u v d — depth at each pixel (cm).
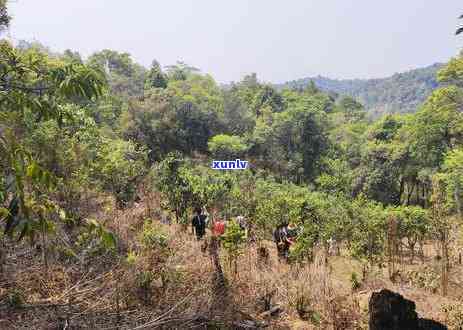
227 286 588
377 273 888
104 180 831
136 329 421
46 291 449
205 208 1086
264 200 1303
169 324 468
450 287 880
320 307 618
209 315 507
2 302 407
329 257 936
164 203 1084
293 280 683
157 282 577
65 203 618
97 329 407
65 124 731
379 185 4147
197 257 643
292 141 5119
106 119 3594
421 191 4328
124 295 485
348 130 6222
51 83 322
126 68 7438
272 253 959
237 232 674
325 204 1448
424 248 1520
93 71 306
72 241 498
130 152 1150
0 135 208
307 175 4962
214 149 4359
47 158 632
